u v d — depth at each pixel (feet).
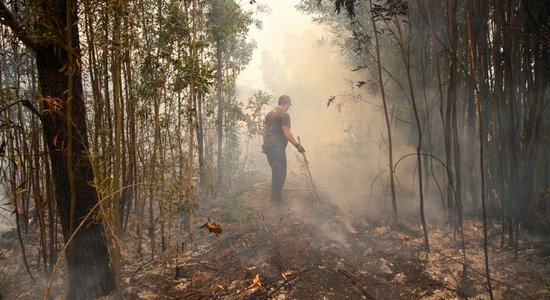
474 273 10.36
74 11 8.38
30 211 15.94
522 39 11.02
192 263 11.89
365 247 12.38
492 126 12.80
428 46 13.66
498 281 9.81
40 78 8.50
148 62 11.33
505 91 11.46
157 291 10.27
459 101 14.05
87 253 9.40
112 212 9.21
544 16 10.48
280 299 9.51
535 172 11.92
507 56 11.18
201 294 9.98
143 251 12.87
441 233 13.07
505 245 11.84
